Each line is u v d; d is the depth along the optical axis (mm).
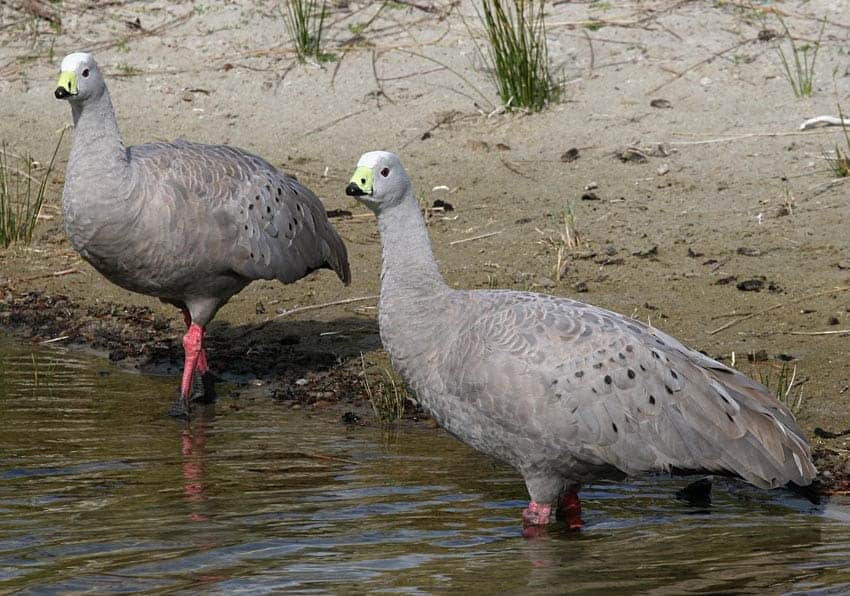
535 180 17844
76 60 12125
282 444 11562
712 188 17109
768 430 9227
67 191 12375
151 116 19781
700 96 19188
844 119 18047
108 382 13594
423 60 20609
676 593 8227
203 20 21906
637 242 15977
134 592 8250
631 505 10078
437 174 18141
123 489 10312
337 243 14062
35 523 9508
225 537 9250
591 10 21250
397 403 12602
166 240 12352
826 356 12828
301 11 20953
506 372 8992
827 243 15422
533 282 15055
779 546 9047
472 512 9852
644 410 9023
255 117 19781
